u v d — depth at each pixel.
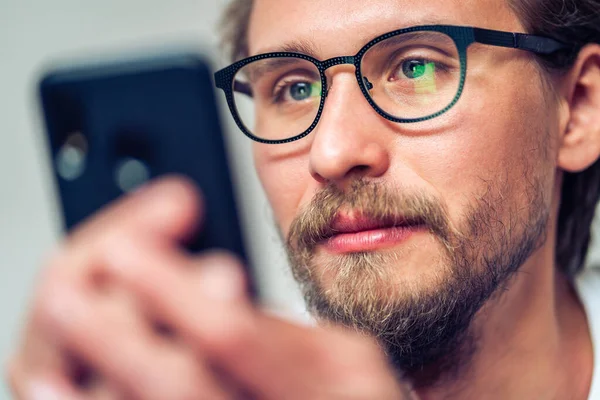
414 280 0.82
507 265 0.88
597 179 1.08
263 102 0.93
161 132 0.89
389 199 0.81
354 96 0.83
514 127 0.86
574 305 1.09
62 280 0.33
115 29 1.79
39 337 0.34
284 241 0.93
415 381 0.94
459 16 0.84
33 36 1.81
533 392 0.99
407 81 0.84
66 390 0.34
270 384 0.32
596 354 1.05
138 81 0.90
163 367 0.31
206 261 0.89
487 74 0.84
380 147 0.82
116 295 0.32
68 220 0.89
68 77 0.89
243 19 1.12
